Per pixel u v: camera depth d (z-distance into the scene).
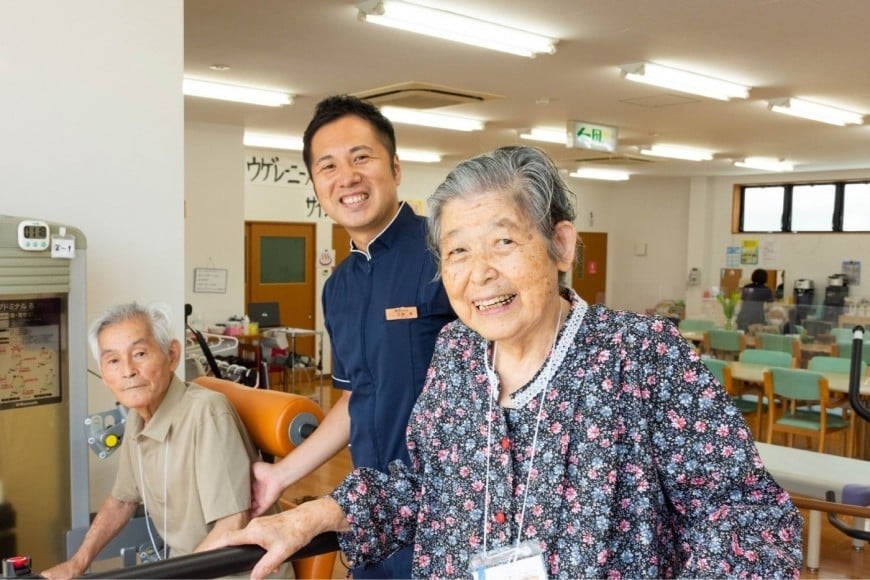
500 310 1.11
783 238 11.91
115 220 2.27
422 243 1.78
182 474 1.84
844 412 6.36
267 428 1.90
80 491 1.91
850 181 11.24
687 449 1.08
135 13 2.29
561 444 1.10
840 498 3.26
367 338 1.79
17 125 2.06
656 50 4.79
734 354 7.92
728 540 1.03
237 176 7.69
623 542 1.08
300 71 5.37
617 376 1.10
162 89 2.36
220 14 4.04
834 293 11.05
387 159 1.79
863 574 4.02
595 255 14.05
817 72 5.36
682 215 13.30
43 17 2.10
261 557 1.18
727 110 6.71
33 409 1.83
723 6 3.90
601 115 7.05
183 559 1.10
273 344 8.88
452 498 1.20
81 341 1.89
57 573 1.80
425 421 1.27
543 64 5.11
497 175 1.10
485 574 1.08
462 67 5.21
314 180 1.81
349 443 1.90
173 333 1.91
